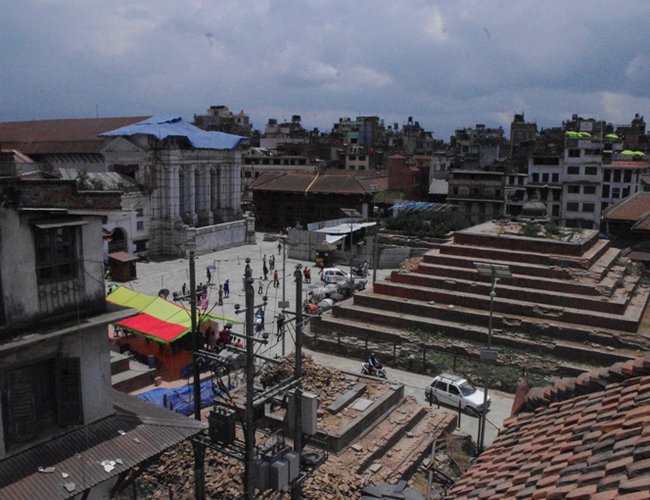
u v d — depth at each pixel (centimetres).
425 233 8800
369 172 13375
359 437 2895
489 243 4912
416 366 4288
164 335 4066
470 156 15400
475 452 2998
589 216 10650
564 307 4272
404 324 4547
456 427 3394
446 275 4806
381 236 8894
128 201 8250
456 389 3672
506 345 4178
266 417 2858
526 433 1534
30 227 1820
